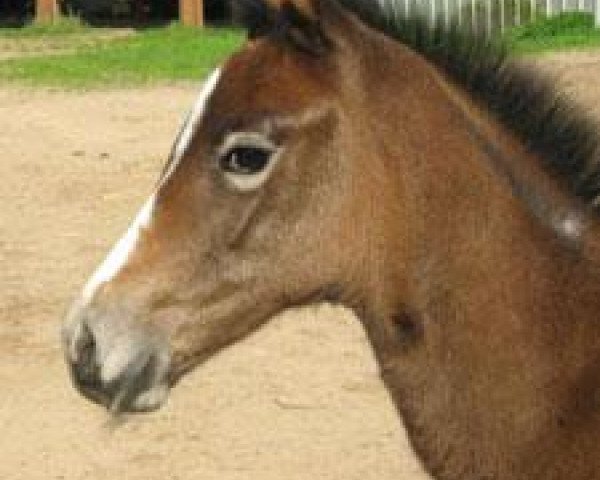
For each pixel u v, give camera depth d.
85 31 33.16
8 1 37.59
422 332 4.96
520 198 5.04
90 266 12.88
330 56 4.84
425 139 4.90
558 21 24.58
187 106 20.08
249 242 4.85
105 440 9.35
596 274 5.09
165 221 4.88
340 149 4.82
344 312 11.59
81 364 4.93
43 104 20.98
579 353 5.02
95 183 15.95
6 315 11.69
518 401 4.98
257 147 4.78
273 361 10.55
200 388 10.10
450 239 4.92
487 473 5.03
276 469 8.78
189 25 31.22
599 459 4.98
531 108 5.16
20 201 15.33
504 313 4.96
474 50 5.14
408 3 5.33
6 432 9.56
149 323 4.86
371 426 9.35
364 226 4.86
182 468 8.87
